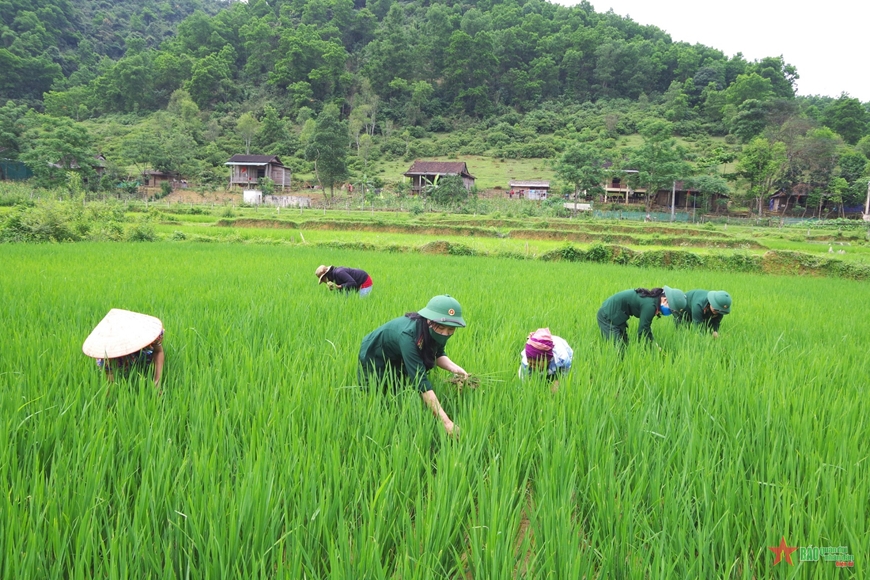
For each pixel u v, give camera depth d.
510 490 2.86
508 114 110.69
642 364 4.98
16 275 9.80
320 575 2.35
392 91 116.19
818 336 7.27
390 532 2.57
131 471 2.93
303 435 3.32
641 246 32.59
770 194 62.56
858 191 59.97
